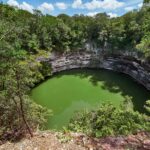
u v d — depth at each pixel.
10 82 13.47
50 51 61.41
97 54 66.12
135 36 54.81
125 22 59.47
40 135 14.25
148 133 13.83
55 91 51.16
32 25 57.12
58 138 13.38
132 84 52.97
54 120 37.62
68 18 73.38
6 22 12.30
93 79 57.34
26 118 16.73
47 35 60.66
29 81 15.40
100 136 13.43
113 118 16.06
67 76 60.31
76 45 66.56
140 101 43.81
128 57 58.19
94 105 43.66
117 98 46.19
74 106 43.69
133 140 12.84
